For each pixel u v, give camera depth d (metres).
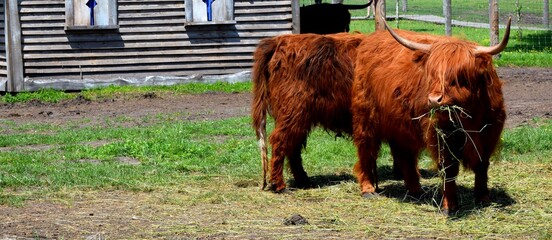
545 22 37.75
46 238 8.23
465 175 11.09
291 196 10.23
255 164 12.19
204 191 10.52
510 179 10.70
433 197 9.60
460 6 49.03
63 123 17.28
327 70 10.28
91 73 22.58
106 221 8.97
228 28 23.11
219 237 8.22
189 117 17.78
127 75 22.77
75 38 22.42
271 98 10.62
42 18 22.19
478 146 8.91
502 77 23.39
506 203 9.48
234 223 8.80
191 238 8.19
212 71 23.14
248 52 23.23
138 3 22.69
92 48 22.53
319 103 10.34
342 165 12.16
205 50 23.05
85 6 22.38
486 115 8.87
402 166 10.03
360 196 10.18
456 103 8.41
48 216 9.23
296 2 23.12
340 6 25.31
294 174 10.85
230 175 11.53
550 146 12.86
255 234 8.31
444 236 8.17
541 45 32.81
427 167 11.94
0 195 10.25
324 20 25.06
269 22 23.23
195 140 14.58
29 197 10.22
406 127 9.31
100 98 20.97
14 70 21.95
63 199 10.11
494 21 26.22
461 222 8.67
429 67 8.56
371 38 10.13
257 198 10.09
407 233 8.30
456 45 8.52
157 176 11.43
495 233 8.25
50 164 12.55
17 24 21.95
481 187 9.46
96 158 13.06
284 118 10.41
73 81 22.22
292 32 23.27
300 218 8.80
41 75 22.31
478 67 8.50
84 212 9.43
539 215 8.88
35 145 14.57
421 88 8.82
